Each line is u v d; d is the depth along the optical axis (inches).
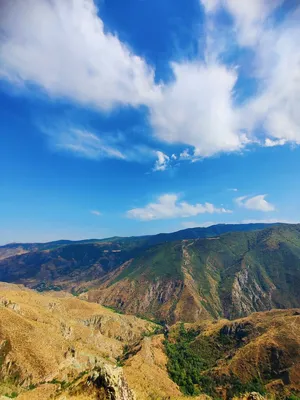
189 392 5290.4
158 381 4857.3
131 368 5019.7
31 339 4768.7
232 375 5836.6
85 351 5615.2
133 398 1959.9
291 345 5999.0
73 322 7652.6
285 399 4931.1
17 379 3976.4
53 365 4382.4
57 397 2027.6
